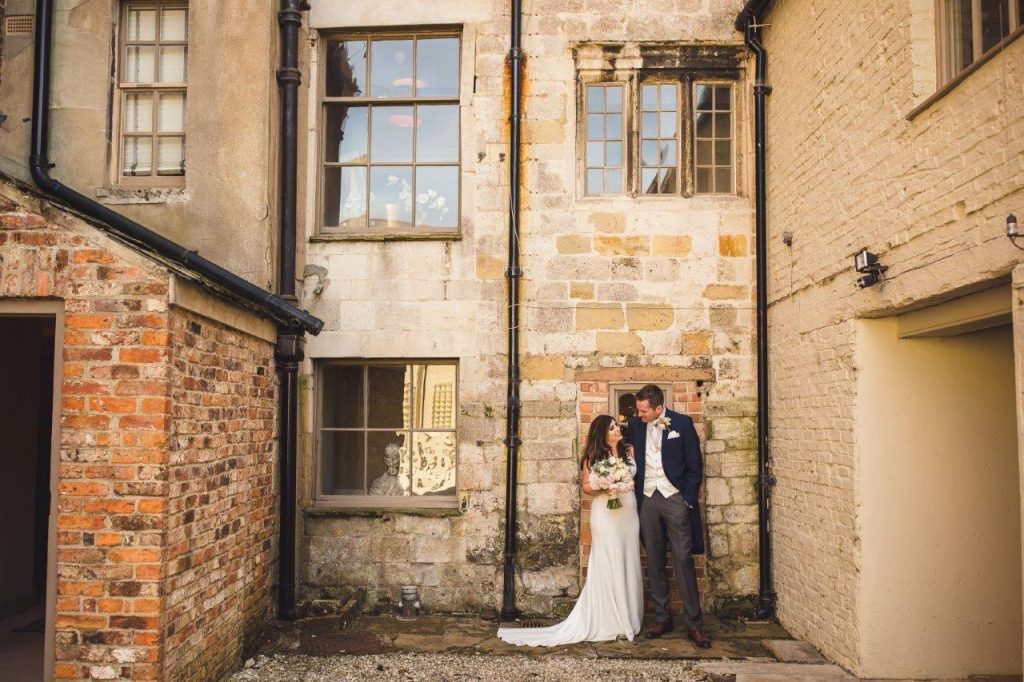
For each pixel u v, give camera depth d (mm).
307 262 6996
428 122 7238
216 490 5070
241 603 5516
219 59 6539
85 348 4344
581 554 6703
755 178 6863
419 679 5176
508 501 6711
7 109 6547
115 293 4359
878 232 4844
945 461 5102
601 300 6898
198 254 6434
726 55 7016
